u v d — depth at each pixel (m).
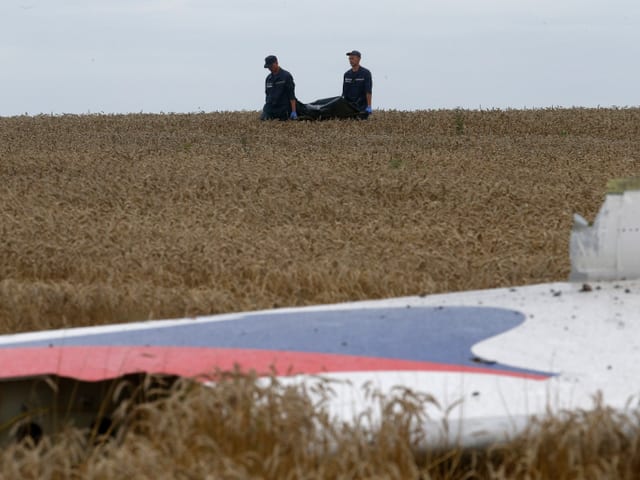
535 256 45.78
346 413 22.83
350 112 121.50
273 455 19.47
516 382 25.12
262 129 112.12
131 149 91.81
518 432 21.88
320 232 50.78
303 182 70.50
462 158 85.69
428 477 19.75
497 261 43.34
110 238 49.28
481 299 33.91
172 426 20.62
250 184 69.75
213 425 21.03
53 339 29.38
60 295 38.34
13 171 77.69
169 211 59.81
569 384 25.08
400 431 21.12
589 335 28.89
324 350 27.69
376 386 24.61
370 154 88.00
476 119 125.94
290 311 33.41
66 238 48.12
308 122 117.06
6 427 24.34
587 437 20.62
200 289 41.41
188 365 25.77
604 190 66.50
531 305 32.38
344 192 67.12
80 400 25.12
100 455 20.97
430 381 25.11
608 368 26.23
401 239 50.34
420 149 92.88
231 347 27.98
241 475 18.62
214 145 95.62
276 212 58.94
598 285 34.41
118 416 23.69
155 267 43.12
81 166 79.44
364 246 48.31
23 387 24.75
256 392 21.48
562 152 90.94
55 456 20.05
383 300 34.94
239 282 42.09
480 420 22.73
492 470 20.27
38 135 108.12
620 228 34.72
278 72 118.25
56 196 65.00
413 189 67.25
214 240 48.28
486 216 56.62
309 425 20.77
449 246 47.62
